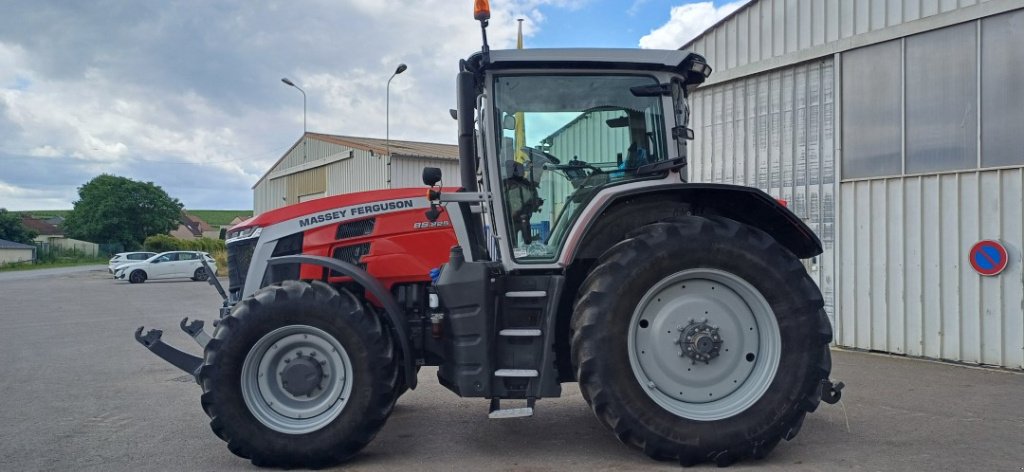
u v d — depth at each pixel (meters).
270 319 4.26
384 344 4.31
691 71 4.75
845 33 8.34
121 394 6.63
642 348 4.23
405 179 23.28
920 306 7.71
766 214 4.49
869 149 8.16
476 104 4.64
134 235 71.00
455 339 4.27
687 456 4.11
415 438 4.94
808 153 8.80
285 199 31.19
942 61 7.50
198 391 6.76
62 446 4.88
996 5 7.02
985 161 7.17
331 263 4.49
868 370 7.11
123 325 12.61
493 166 4.50
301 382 4.30
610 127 4.59
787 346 4.18
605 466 4.21
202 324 5.05
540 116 4.56
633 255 4.14
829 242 8.58
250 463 4.46
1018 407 5.56
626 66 4.55
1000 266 7.02
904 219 7.84
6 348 9.78
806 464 4.19
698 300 4.25
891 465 4.16
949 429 4.93
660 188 4.25
